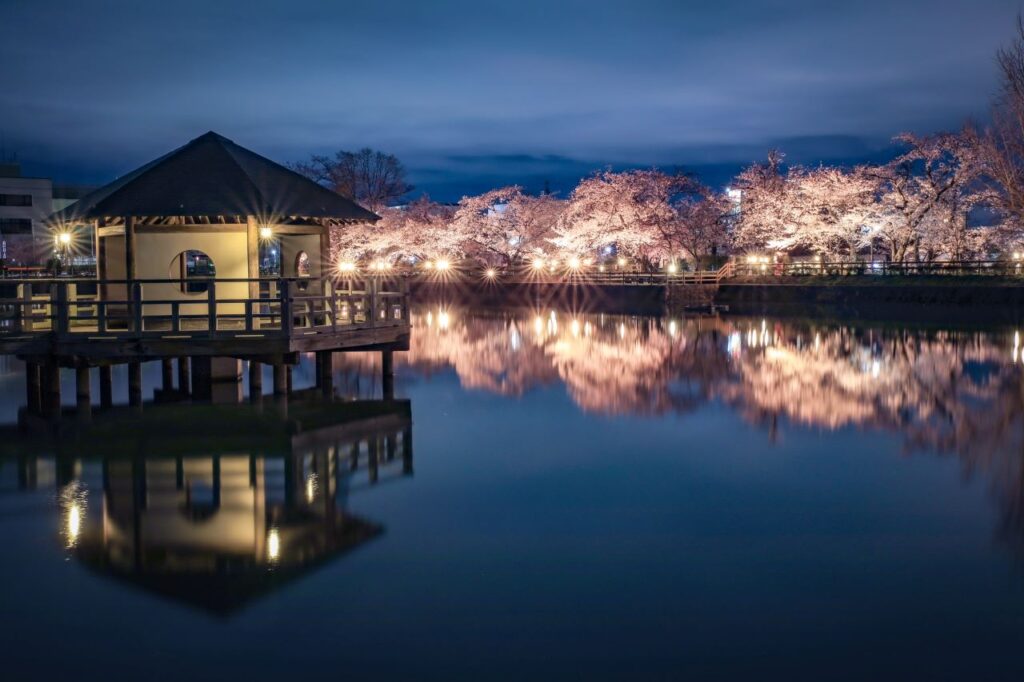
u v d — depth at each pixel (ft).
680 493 41.19
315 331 56.34
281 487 41.98
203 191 60.70
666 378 80.43
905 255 165.07
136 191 60.03
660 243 196.85
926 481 43.37
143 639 25.90
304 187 67.00
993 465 46.60
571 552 33.12
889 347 103.14
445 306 201.36
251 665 24.40
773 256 189.06
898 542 34.17
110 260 63.52
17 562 31.83
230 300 53.78
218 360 64.39
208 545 33.65
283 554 32.76
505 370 86.33
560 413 62.69
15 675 23.81
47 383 57.31
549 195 245.86
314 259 66.49
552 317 160.35
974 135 148.15
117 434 52.95
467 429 56.49
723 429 56.75
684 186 200.95
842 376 80.64
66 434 52.80
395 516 37.52
